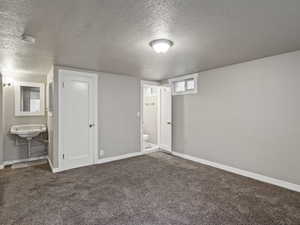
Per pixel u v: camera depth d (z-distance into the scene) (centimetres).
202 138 402
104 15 162
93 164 389
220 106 363
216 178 310
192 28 190
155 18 169
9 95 400
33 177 313
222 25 183
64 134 351
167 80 496
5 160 392
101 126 404
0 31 192
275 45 239
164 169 358
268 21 175
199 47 246
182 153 455
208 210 211
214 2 142
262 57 293
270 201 231
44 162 406
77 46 239
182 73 421
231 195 248
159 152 504
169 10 155
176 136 474
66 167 354
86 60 308
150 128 596
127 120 450
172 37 213
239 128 331
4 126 392
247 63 318
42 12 156
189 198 239
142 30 194
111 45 238
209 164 387
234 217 197
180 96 459
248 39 219
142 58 297
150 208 215
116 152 430
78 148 371
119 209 212
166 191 260
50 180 299
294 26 185
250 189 267
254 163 310
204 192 257
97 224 184
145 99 616
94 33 200
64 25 180
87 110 382
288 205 221
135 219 193
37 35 204
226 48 251
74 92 363
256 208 215
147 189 266
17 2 140
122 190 262
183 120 452
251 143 313
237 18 169
